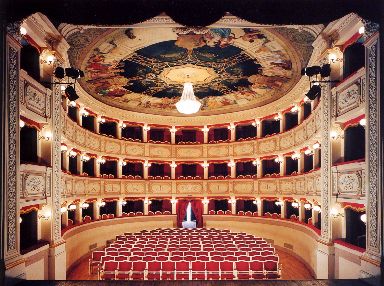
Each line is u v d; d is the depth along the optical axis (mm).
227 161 25297
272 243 21641
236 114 24688
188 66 16781
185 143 26250
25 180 10242
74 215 18625
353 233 11695
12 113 8875
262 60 15859
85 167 21688
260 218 22734
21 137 11891
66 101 16406
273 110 22406
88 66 16328
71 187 17484
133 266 12586
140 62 16141
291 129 20125
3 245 8219
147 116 25359
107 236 22000
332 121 12117
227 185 25062
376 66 8594
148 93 21203
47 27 11273
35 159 11898
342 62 11953
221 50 14836
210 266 12562
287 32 12992
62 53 13016
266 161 23766
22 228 11445
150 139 26422
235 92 21062
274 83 18953
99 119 22594
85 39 13430
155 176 26109
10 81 8820
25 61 11875
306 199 17484
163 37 13453
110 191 22891
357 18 10227
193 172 26781
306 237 16938
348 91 10938
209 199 25609
